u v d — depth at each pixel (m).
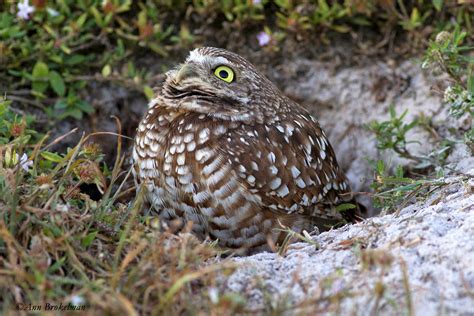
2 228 5.88
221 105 8.33
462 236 6.29
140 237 6.35
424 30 11.12
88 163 7.64
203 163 7.98
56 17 10.48
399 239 6.41
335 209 9.04
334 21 11.35
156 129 8.32
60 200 6.72
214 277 5.97
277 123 8.52
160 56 11.23
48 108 10.44
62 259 5.94
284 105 8.86
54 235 6.18
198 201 8.05
